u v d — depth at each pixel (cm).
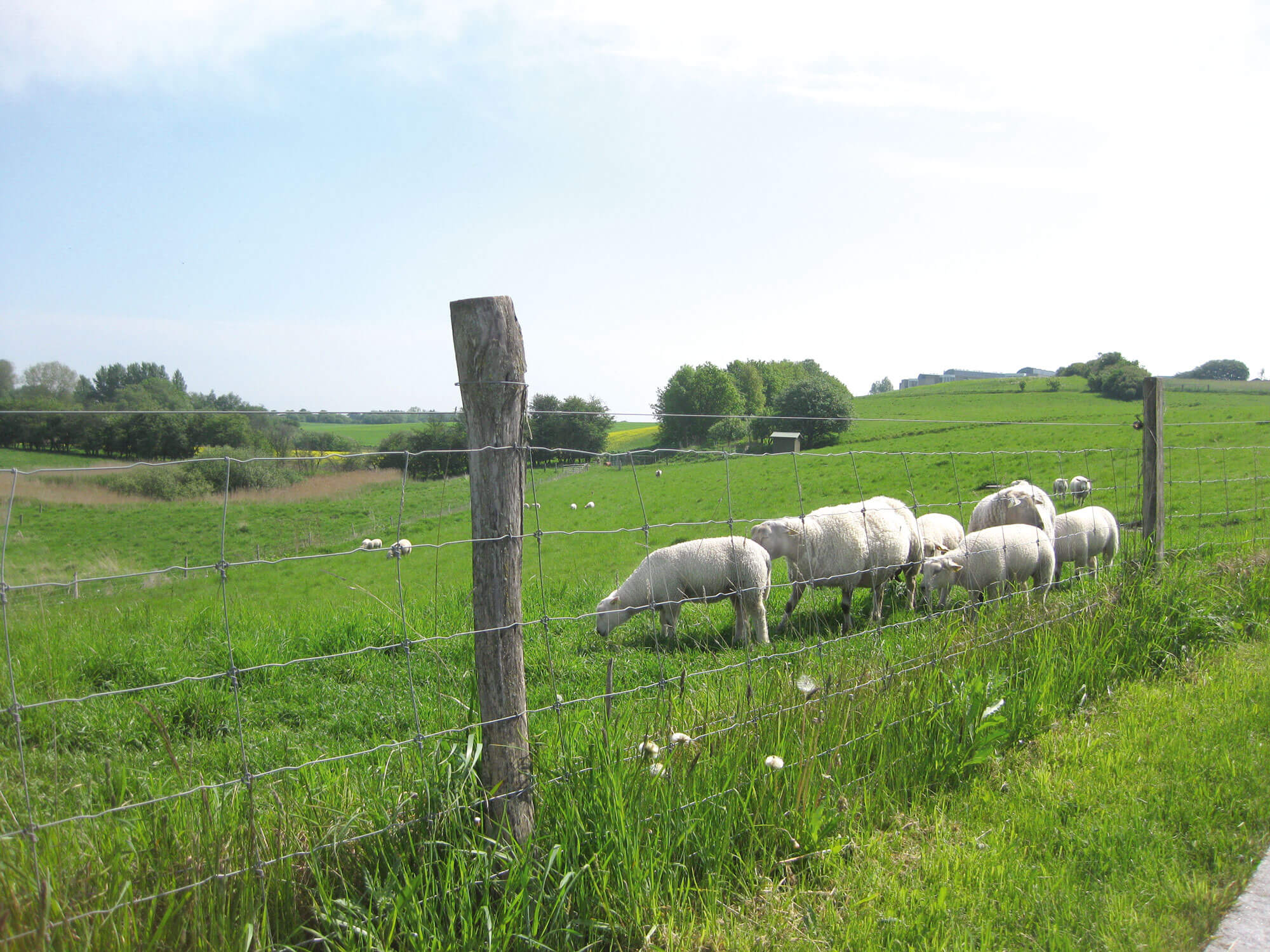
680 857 339
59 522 2961
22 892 243
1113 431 4709
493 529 310
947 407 9012
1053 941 304
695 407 9375
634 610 926
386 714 650
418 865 296
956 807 409
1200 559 802
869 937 307
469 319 303
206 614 980
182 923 251
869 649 529
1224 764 436
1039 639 565
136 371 5259
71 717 584
